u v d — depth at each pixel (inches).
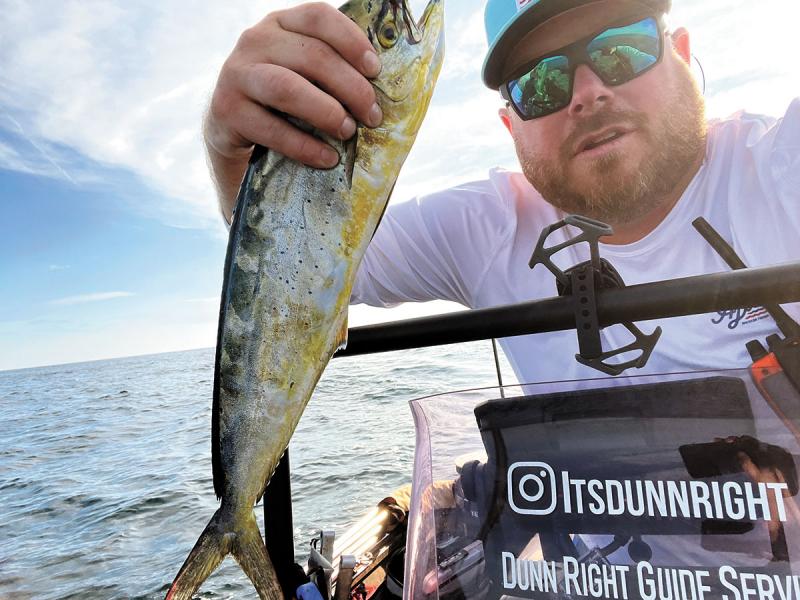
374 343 12.5
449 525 8.7
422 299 24.4
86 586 63.9
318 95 10.5
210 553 12.4
